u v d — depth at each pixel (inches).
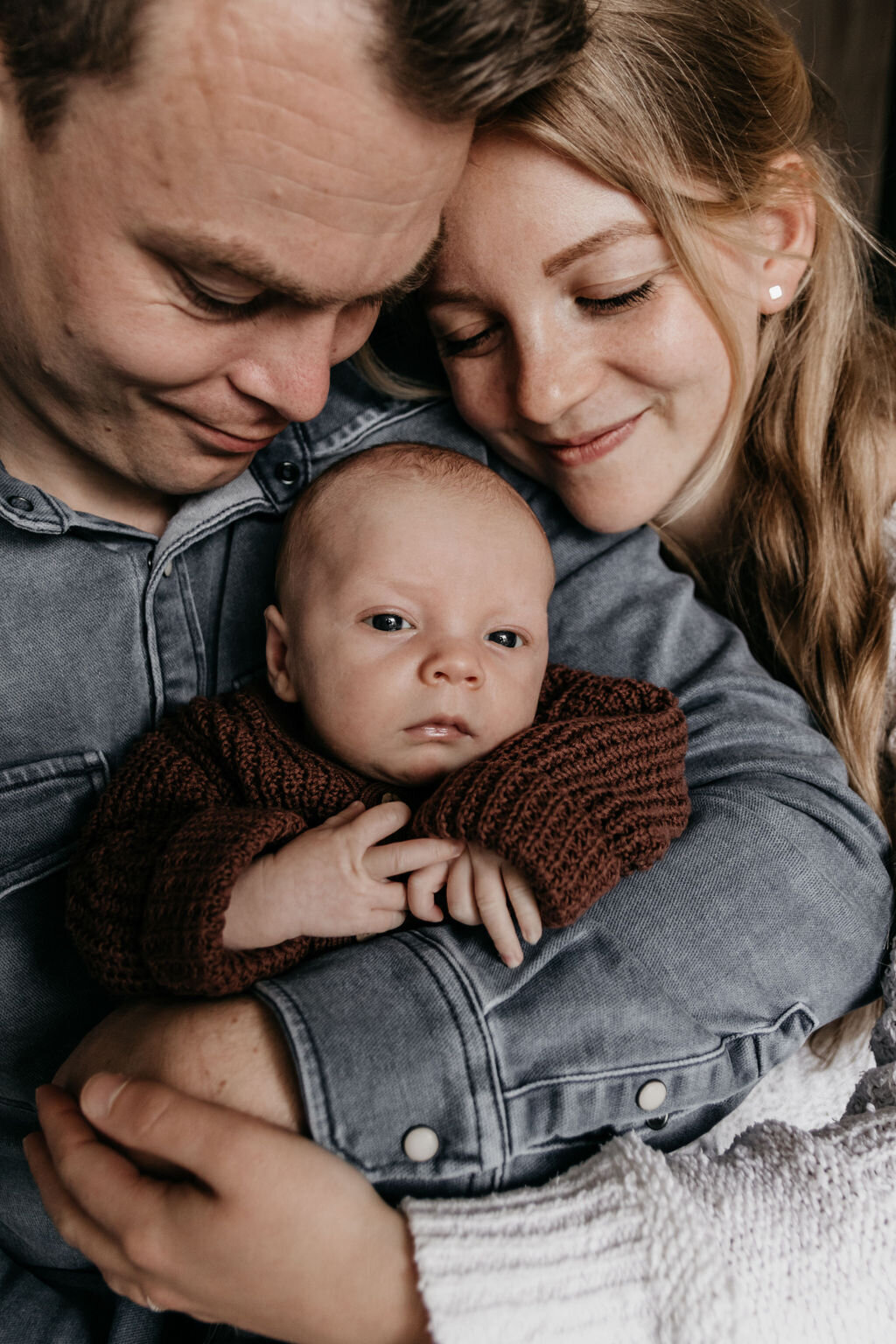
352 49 24.7
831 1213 31.0
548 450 47.1
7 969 40.5
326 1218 28.5
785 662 54.4
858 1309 29.7
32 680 40.5
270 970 33.4
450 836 33.8
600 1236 29.9
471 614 39.9
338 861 33.2
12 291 31.2
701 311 43.4
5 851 40.5
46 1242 42.1
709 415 46.8
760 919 36.4
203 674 45.2
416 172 27.9
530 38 26.7
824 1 81.5
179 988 32.1
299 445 47.9
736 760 41.9
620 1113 33.1
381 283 31.1
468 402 47.3
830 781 41.8
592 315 42.3
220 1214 28.4
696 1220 29.8
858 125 84.0
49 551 40.6
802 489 53.4
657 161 39.6
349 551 40.7
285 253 28.0
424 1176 30.6
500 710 39.3
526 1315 28.3
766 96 45.3
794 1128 34.9
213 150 25.7
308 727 41.8
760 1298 28.9
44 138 27.1
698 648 47.2
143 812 38.1
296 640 41.8
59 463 40.6
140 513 43.5
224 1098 30.7
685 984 34.7
